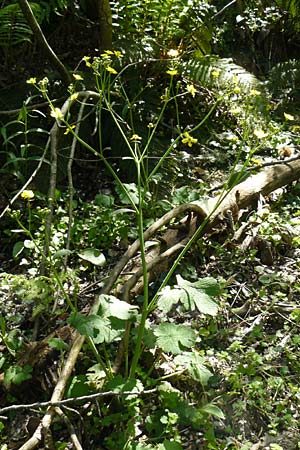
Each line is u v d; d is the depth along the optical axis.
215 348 3.13
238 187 4.12
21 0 3.96
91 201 4.37
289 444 2.67
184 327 2.58
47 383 2.83
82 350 2.99
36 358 2.88
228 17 7.20
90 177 4.59
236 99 5.17
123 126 4.76
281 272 3.67
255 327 3.20
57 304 3.26
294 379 2.98
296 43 7.52
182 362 2.66
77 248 3.78
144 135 4.73
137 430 2.61
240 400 2.84
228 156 4.88
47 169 4.36
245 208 4.14
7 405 2.81
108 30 4.86
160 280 3.50
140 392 2.49
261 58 7.23
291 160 4.37
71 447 2.61
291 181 4.36
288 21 7.20
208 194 4.38
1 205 4.15
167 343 2.51
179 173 4.53
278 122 5.64
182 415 2.63
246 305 3.39
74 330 3.00
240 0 7.23
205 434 2.58
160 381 2.84
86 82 4.70
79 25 5.34
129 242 3.83
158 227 3.51
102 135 4.85
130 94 4.98
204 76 5.07
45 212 2.86
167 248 3.61
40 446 2.53
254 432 2.73
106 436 2.66
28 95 4.67
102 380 2.76
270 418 2.78
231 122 5.29
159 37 5.30
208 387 2.89
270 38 7.28
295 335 3.16
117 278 3.17
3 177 4.34
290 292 3.48
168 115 5.24
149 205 4.07
